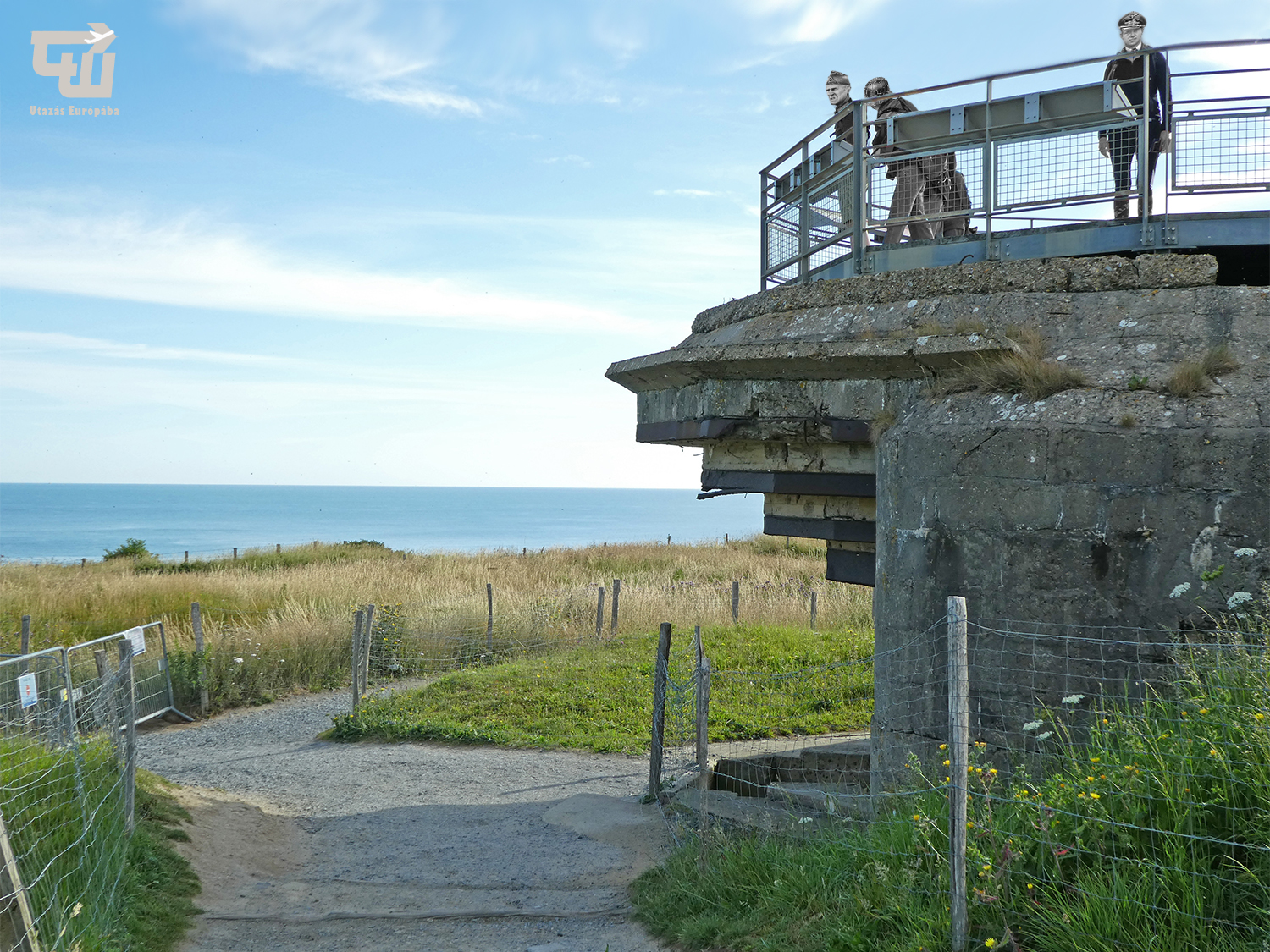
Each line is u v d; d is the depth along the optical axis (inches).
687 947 188.9
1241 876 134.2
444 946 198.4
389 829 288.7
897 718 217.5
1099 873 142.9
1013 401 207.6
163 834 251.3
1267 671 155.3
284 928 208.2
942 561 208.4
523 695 476.4
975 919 149.0
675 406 291.3
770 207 333.7
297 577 838.5
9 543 4047.7
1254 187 226.4
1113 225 234.1
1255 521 179.9
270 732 448.1
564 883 240.2
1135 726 166.6
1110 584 190.4
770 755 346.6
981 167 251.9
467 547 3828.7
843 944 160.2
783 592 745.6
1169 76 232.1
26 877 179.2
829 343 236.5
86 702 312.2
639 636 615.2
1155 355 203.5
